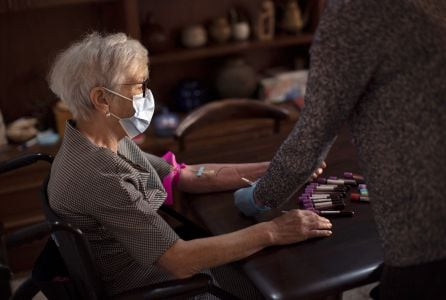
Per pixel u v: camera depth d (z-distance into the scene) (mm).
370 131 1028
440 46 957
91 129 1285
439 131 972
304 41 2896
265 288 1119
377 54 961
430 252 1024
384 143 1007
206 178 1550
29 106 2682
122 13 2496
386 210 1032
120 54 1229
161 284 1203
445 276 1048
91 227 1271
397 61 962
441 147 978
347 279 1142
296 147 1103
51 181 1260
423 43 955
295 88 2957
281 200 1236
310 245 1249
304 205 1412
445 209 999
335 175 1579
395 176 1003
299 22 2895
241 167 1586
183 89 2824
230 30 2854
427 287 1057
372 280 1159
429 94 965
